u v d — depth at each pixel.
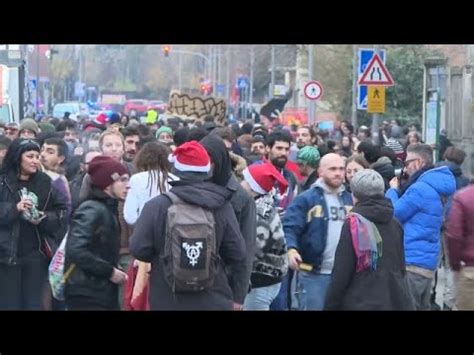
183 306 10.55
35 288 14.19
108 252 11.52
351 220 11.84
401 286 11.93
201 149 10.65
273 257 13.43
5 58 39.09
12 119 34.47
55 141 15.89
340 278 11.80
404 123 62.34
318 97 46.09
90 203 11.48
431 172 15.74
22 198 14.03
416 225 15.70
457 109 36.50
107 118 35.91
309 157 18.06
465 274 12.67
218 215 10.66
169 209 10.46
